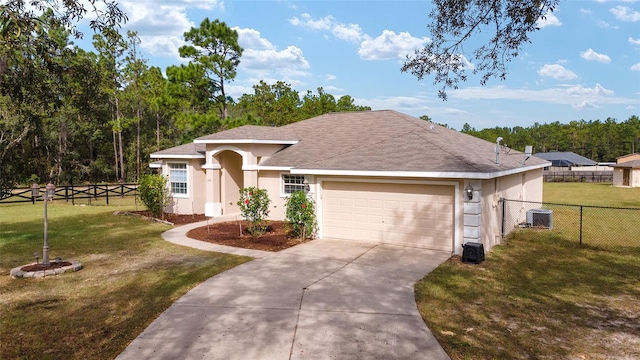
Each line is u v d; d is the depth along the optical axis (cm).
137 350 580
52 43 987
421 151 1282
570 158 6003
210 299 782
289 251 1179
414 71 902
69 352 582
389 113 2014
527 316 713
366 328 650
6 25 822
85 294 826
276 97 4306
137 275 953
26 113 1230
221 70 3052
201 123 2838
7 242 1335
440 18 840
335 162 1350
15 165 3594
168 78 2964
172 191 2006
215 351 574
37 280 920
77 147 4791
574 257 1140
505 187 1433
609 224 1705
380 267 1006
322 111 4353
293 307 738
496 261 1085
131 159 4984
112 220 1795
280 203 1750
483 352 575
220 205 1922
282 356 559
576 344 605
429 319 693
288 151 1827
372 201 1287
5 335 637
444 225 1171
